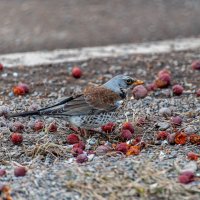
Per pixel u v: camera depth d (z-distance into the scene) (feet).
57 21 85.05
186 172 34.35
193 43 75.82
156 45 75.25
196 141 41.45
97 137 43.88
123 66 65.26
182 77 60.29
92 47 74.74
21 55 71.00
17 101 52.49
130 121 46.16
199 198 32.55
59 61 67.97
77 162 38.14
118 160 37.52
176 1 95.81
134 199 32.60
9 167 38.24
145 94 52.34
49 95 55.26
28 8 90.79
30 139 43.57
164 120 46.47
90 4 93.97
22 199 33.14
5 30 80.84
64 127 45.44
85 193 33.32
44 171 36.29
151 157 38.11
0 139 43.68
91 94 43.01
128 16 88.17
